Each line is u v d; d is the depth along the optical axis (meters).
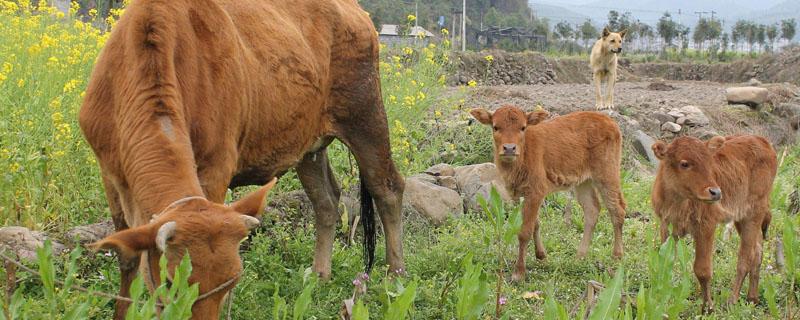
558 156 8.02
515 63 35.59
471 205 9.52
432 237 8.39
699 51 61.44
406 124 10.21
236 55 5.49
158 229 3.90
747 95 17.27
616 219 8.21
